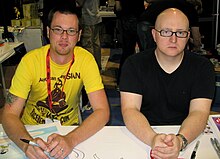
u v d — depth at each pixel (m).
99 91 1.71
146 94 1.67
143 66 1.66
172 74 1.63
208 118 1.56
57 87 1.72
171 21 1.54
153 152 1.25
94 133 1.44
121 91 1.67
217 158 1.23
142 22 3.08
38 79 1.70
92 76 1.72
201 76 1.63
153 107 1.70
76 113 1.86
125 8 4.02
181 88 1.64
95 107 1.67
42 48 1.75
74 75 1.73
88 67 1.73
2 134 1.47
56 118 1.77
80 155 1.27
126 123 1.49
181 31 1.54
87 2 4.21
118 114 3.28
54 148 1.26
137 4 3.95
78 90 1.78
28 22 4.16
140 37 3.16
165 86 1.64
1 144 1.37
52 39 1.65
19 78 1.66
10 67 3.71
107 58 5.68
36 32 4.05
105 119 1.57
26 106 1.80
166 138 1.28
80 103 1.96
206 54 3.64
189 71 1.63
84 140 1.38
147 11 3.01
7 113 1.60
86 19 4.29
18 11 4.21
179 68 1.63
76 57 1.73
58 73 1.71
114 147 1.32
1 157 1.27
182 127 1.42
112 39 6.45
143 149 1.31
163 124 1.70
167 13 1.57
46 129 1.45
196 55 1.69
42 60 1.70
